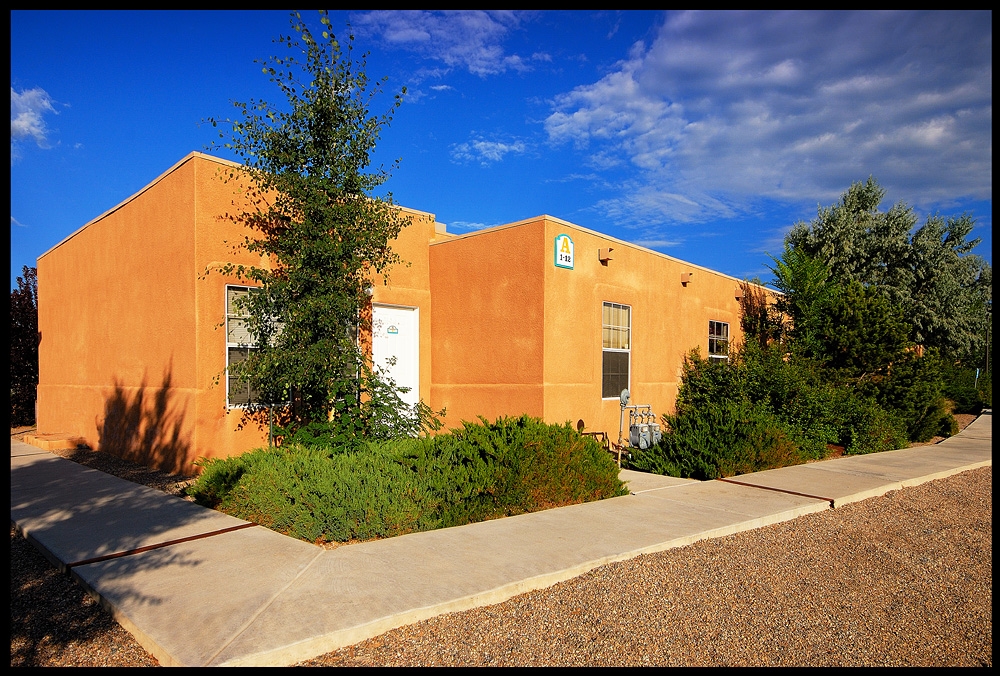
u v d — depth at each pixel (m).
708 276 15.91
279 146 8.22
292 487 6.25
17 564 5.45
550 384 10.59
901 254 21.02
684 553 5.75
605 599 4.63
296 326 8.06
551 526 6.37
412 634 4.00
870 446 12.97
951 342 22.03
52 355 13.98
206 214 8.94
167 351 9.48
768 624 4.37
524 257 10.77
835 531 6.78
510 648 3.86
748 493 8.25
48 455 11.20
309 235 8.22
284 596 4.38
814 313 15.52
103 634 4.03
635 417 12.72
